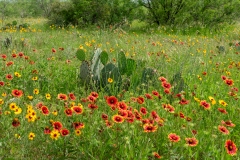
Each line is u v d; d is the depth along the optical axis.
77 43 9.64
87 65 4.61
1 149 2.69
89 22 18.22
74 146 2.83
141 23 20.42
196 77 5.38
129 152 2.73
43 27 18.44
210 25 18.05
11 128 3.01
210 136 3.21
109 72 4.44
